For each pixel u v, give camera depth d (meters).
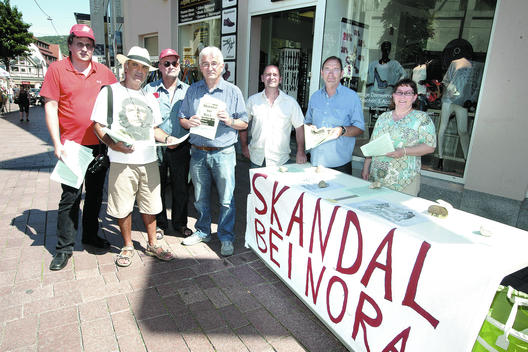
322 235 2.22
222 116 2.85
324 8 4.98
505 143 3.28
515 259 1.46
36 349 2.04
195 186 3.31
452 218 1.96
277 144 3.38
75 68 2.82
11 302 2.46
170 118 3.46
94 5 15.79
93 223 3.23
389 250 1.75
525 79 3.07
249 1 6.21
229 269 3.01
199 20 7.35
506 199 3.34
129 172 2.80
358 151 5.49
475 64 4.15
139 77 2.75
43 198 4.72
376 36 5.32
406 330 1.68
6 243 3.35
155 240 3.18
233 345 2.13
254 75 6.61
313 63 5.28
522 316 1.53
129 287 2.69
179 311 2.43
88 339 2.14
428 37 4.70
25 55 36.78
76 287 2.67
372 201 2.20
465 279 1.44
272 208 2.79
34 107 26.81
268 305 2.53
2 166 6.53
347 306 2.05
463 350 1.44
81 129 2.87
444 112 4.48
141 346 2.10
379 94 5.41
